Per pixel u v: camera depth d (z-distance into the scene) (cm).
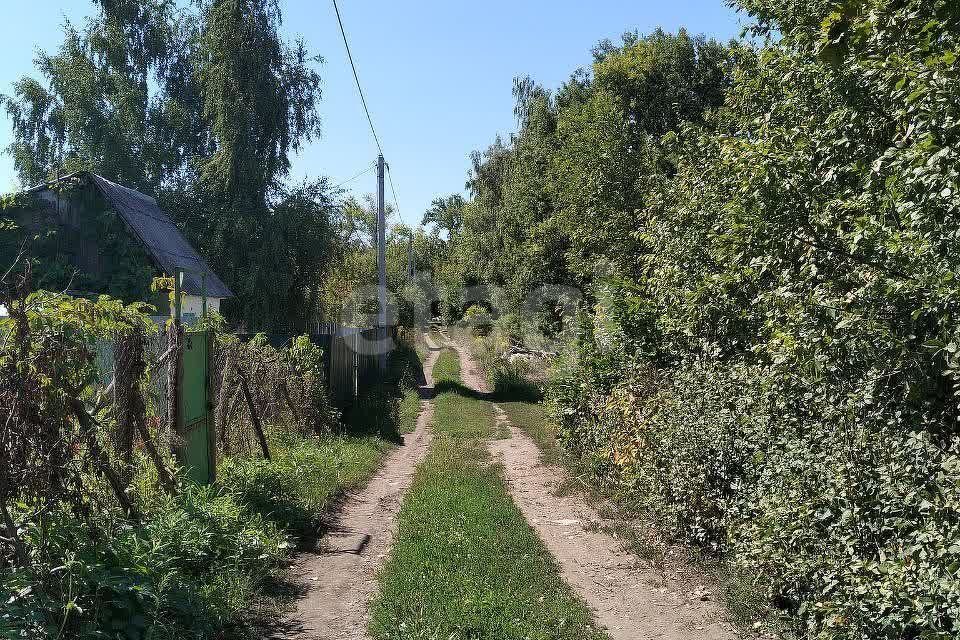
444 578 571
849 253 436
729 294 639
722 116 920
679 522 681
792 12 559
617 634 496
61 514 429
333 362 1527
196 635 427
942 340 350
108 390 548
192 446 720
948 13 354
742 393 587
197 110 3111
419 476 1014
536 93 3547
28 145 3041
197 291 1814
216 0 2566
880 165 411
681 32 2017
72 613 383
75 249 1680
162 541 490
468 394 2323
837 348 415
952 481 332
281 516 715
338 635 480
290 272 2525
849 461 414
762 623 493
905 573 344
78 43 2986
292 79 2702
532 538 700
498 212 3675
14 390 389
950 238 349
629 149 1727
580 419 1130
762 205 548
